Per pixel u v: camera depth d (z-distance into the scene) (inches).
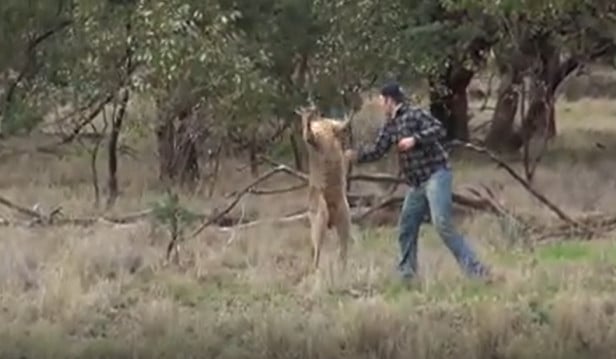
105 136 2935.5
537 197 2010.3
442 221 1480.1
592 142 4121.6
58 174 2950.3
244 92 2113.7
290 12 2458.2
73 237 1795.0
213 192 2409.0
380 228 1948.8
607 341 1190.9
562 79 3316.9
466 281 1472.7
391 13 2495.1
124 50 2186.3
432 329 1218.6
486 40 2992.1
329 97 2474.2
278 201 2230.6
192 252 1694.1
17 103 2518.5
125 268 1603.1
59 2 2390.5
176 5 2044.8
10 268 1537.9
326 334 1199.6
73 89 2422.5
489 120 4532.5
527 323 1266.0
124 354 1163.3
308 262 1610.5
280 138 2694.4
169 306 1350.9
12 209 2161.7
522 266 1587.1
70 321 1301.7
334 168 1558.8
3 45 2422.5
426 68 2672.2
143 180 2696.9
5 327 1253.1
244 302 1424.7
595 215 2048.5
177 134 2464.3
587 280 1493.6
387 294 1440.7
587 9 2308.1
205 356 1156.5
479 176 2839.6
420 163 1489.9
